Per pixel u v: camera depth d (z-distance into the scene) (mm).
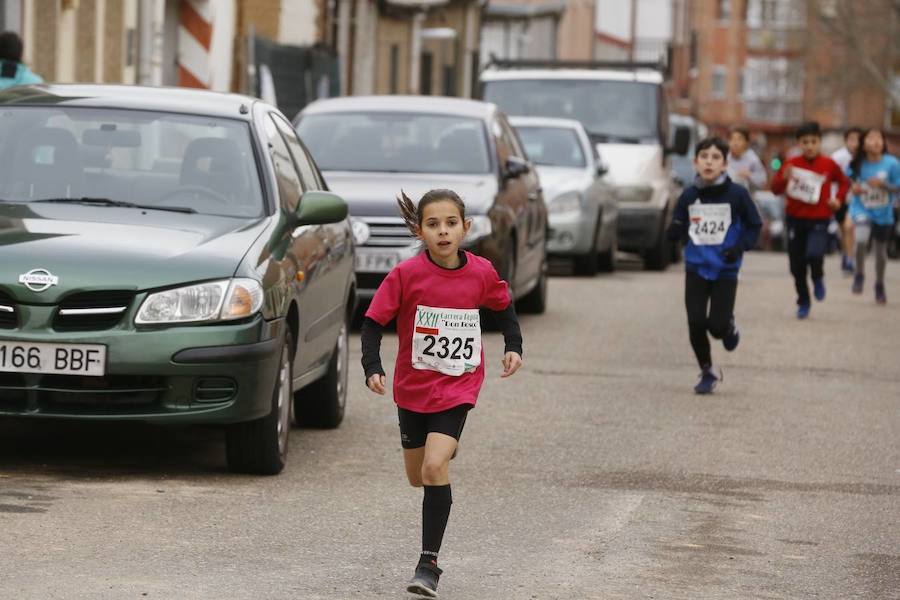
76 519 17531
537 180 41750
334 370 24031
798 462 22922
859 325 41688
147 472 20344
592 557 16938
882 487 21312
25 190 21469
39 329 19047
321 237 23141
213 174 21859
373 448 22859
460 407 15797
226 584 15266
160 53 51094
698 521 18844
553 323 39781
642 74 62469
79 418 19172
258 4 73438
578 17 159375
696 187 29531
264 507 18641
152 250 19750
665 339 37219
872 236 49156
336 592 15203
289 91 71875
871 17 168250
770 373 32219
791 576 16453
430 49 109938
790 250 42938
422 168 37250
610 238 56062
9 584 14906
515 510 19125
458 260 15945
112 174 21703
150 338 19109
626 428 25266
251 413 19656
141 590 14906
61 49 47500
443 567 16312
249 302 19594
